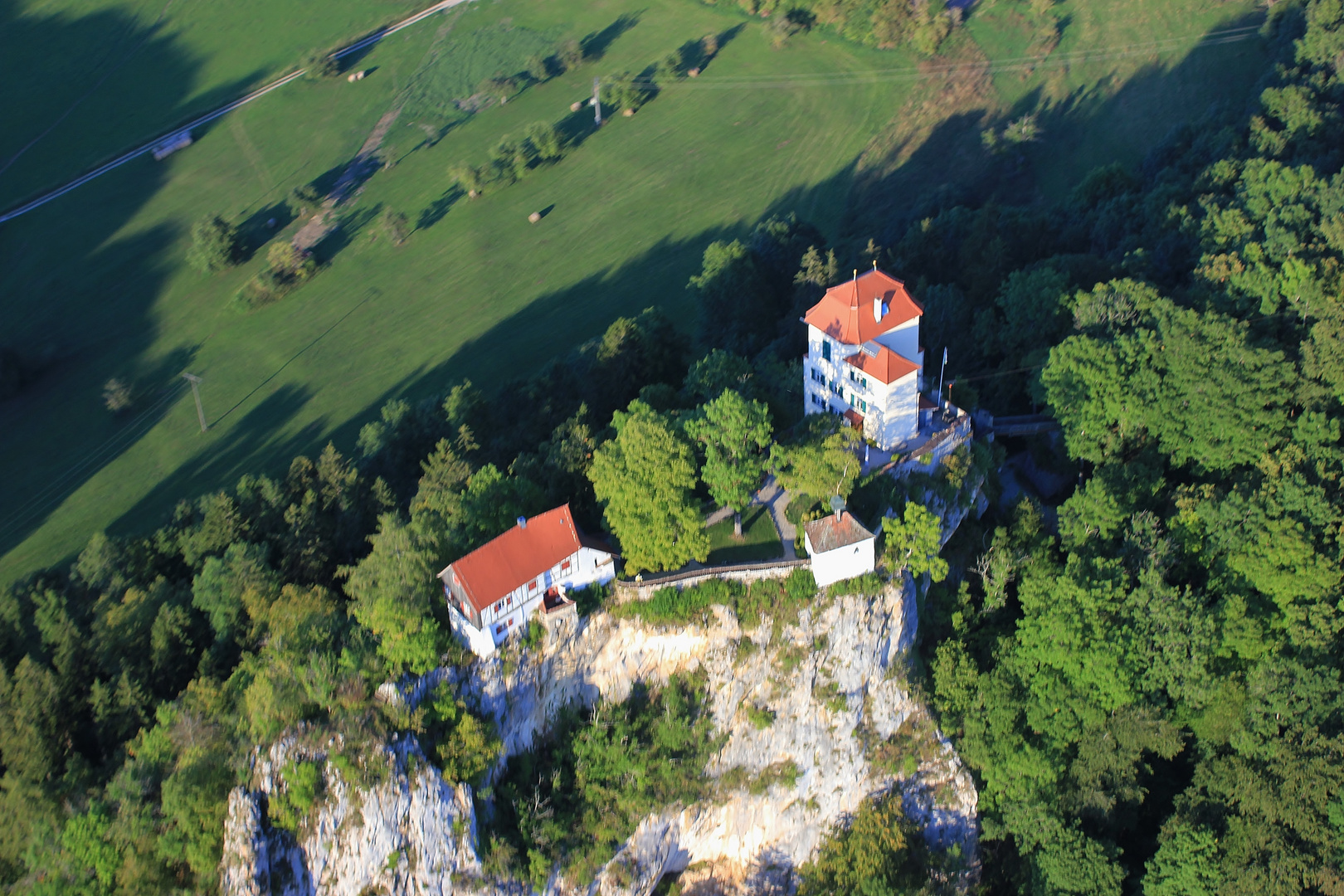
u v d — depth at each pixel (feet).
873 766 377.71
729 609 361.10
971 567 406.41
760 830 377.91
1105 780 374.43
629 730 363.35
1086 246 584.40
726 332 577.02
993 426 458.91
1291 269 439.22
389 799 330.95
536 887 344.28
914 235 583.99
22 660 387.75
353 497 443.32
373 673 340.80
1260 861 348.18
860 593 363.35
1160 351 422.00
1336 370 403.54
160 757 349.61
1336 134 579.07
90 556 456.04
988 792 386.11
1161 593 371.97
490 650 347.56
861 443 405.39
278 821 331.36
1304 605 372.58
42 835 351.05
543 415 497.46
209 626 403.54
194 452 647.56
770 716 368.27
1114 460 417.49
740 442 377.30
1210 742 376.48
